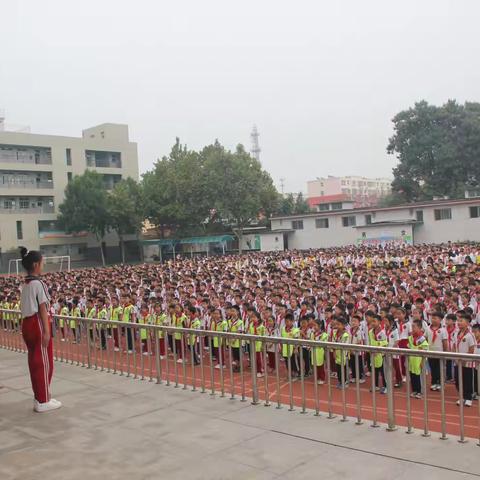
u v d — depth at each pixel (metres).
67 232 54.44
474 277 15.38
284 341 6.46
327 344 6.09
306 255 32.81
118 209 52.78
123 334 9.13
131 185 54.97
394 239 41.28
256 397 6.82
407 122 55.25
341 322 10.35
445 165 52.78
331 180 111.19
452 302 12.23
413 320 9.68
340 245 46.00
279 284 16.64
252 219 53.72
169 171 52.31
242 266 30.38
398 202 62.62
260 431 5.67
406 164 55.88
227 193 50.31
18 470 4.82
